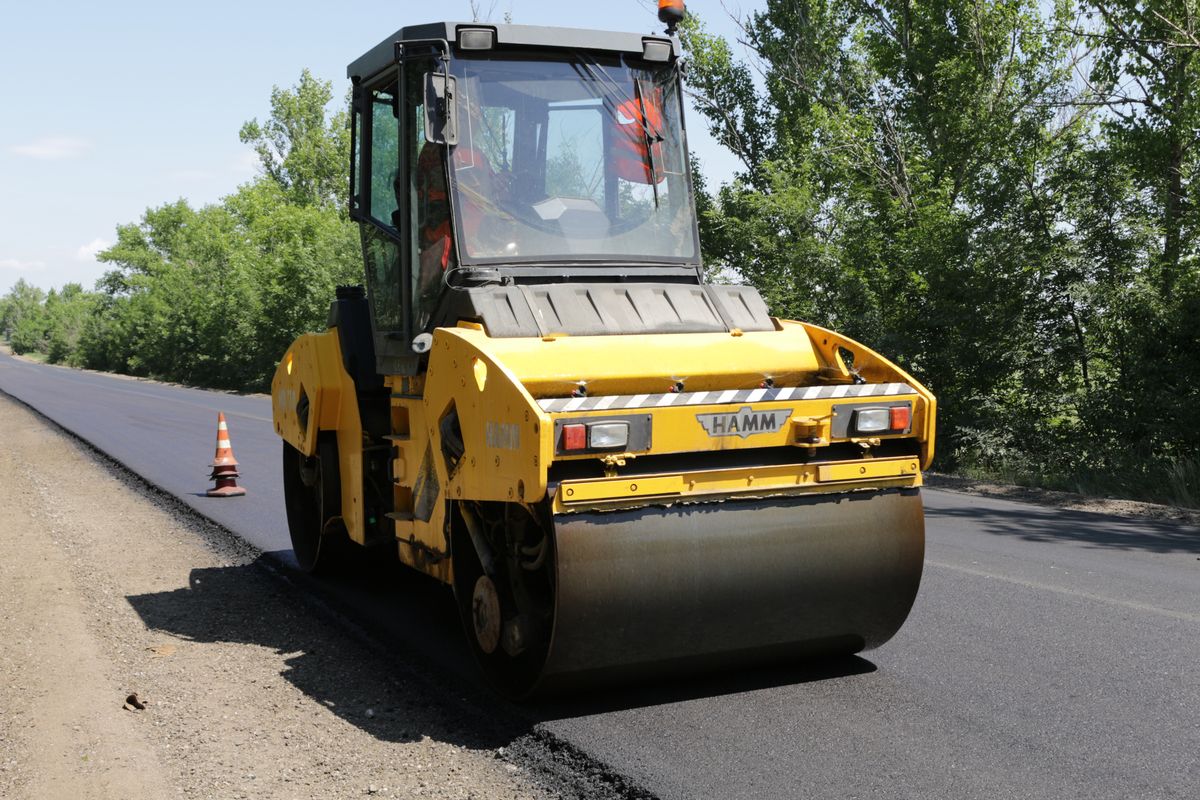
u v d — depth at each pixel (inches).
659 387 207.6
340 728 194.1
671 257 236.5
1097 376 627.2
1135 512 446.9
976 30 864.9
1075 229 627.8
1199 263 588.1
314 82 2573.8
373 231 266.4
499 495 187.9
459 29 225.1
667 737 181.6
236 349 1962.4
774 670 219.1
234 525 415.8
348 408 282.7
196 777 172.4
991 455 609.3
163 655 244.5
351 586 311.1
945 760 169.0
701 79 1157.7
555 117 231.9
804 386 220.2
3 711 206.1
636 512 187.9
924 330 663.1
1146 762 167.3
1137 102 647.8
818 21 1090.7
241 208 2556.6
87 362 4057.6
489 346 196.7
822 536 200.8
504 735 187.0
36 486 562.6
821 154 876.6
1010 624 252.4
